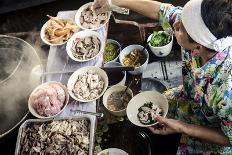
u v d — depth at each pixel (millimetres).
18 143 2645
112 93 3451
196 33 2137
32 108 2859
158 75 3844
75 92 2963
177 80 3764
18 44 3246
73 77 3035
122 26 3988
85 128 2703
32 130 2734
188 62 2754
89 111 2875
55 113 2822
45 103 2787
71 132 2682
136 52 3824
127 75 3812
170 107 3287
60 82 3092
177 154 2998
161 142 3379
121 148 3348
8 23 5473
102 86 2990
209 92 2422
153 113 3059
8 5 5293
